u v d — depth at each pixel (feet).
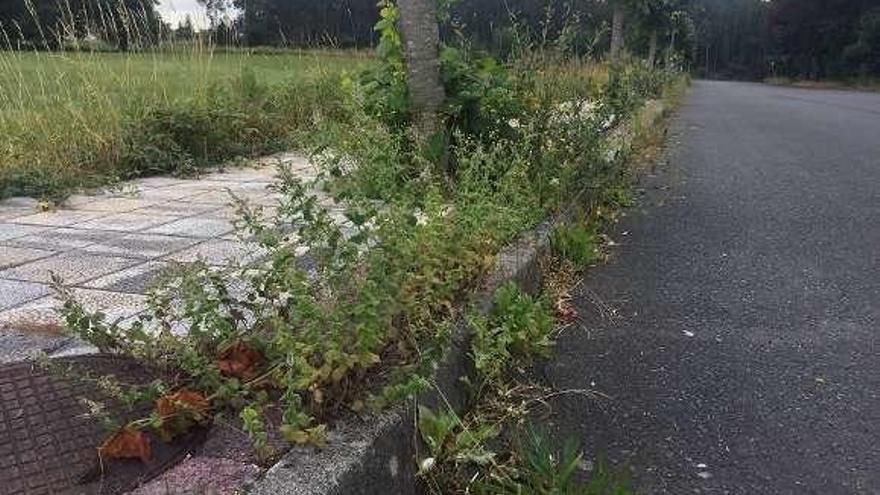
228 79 32.24
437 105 17.98
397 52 18.79
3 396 7.81
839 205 22.04
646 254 16.56
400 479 7.34
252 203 19.16
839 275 15.10
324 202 16.49
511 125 18.70
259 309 8.32
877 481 8.21
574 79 23.77
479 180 13.83
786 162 31.53
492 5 23.52
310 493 6.16
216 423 7.09
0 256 14.02
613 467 8.43
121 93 27.45
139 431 7.06
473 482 7.88
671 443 8.93
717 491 8.02
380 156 11.99
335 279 7.92
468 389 9.41
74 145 23.30
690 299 13.69
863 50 179.83
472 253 11.05
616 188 21.09
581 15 29.43
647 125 35.35
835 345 11.66
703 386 10.32
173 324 9.78
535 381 10.41
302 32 41.29
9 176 20.47
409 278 8.68
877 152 35.09
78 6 29.04
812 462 8.55
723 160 32.04
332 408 7.34
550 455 8.26
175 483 6.29
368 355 7.38
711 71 263.29
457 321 9.82
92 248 14.62
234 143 28.17
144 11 31.55
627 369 10.84
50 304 11.12
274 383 7.52
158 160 24.66
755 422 9.39
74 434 7.16
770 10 228.43
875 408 9.73
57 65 27.22
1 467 6.69
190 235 15.70
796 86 173.47
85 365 8.37
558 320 12.59
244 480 6.34
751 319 12.73
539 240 13.91
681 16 89.81
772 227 19.17
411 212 9.60
